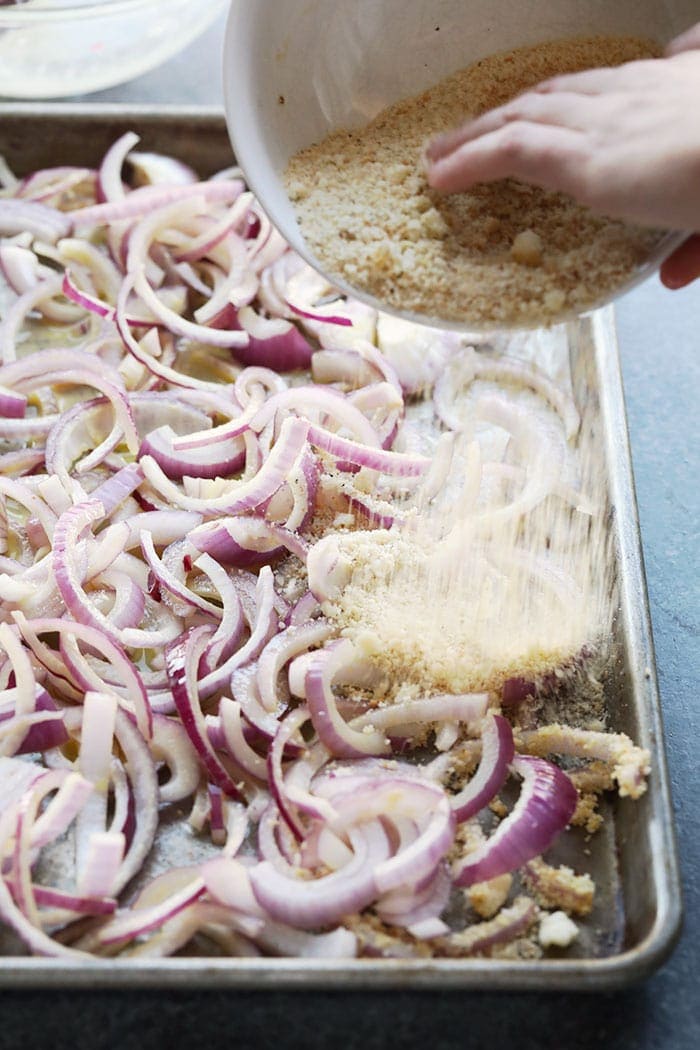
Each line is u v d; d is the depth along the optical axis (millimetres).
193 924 688
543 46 805
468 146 715
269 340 918
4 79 1009
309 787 729
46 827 696
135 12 976
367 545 805
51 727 740
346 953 674
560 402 899
